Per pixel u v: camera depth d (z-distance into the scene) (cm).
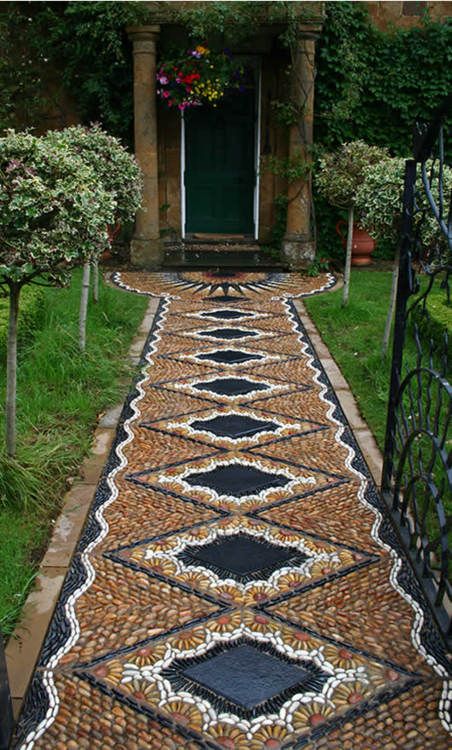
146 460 412
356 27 965
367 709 236
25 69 1015
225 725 229
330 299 788
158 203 993
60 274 364
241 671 251
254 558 317
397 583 301
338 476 396
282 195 1019
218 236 1117
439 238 442
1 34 982
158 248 961
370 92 1007
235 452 423
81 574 305
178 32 950
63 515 353
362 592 295
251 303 792
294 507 361
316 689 244
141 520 348
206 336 666
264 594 292
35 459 383
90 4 908
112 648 262
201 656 258
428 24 981
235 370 572
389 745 223
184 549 323
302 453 424
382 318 709
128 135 1016
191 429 456
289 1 861
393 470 378
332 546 327
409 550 316
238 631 270
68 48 979
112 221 403
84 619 277
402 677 250
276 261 984
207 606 285
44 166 344
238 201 1127
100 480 389
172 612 281
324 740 224
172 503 364
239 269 964
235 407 494
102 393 504
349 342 636
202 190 1119
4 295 371
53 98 1031
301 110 918
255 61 1041
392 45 990
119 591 294
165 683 246
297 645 264
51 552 321
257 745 222
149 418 474
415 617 280
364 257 1015
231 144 1101
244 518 350
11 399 370
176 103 966
